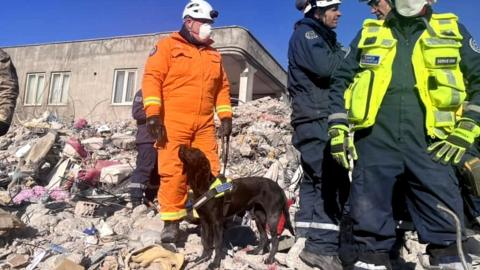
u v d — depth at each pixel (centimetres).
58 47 2017
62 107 1947
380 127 281
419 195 274
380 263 278
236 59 1711
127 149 1002
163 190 427
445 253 266
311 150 385
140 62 1873
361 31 298
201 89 438
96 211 544
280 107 1268
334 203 375
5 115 439
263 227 424
